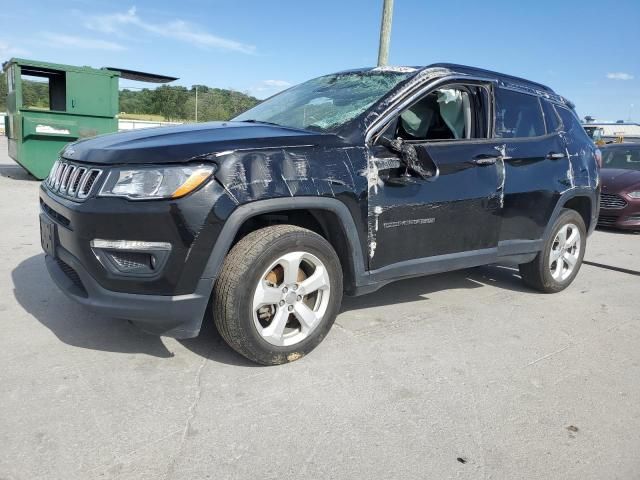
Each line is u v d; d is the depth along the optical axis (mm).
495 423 2732
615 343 3896
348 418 2697
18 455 2266
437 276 5441
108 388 2842
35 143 10805
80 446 2350
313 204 3053
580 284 5496
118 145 2943
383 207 3420
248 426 2578
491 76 4344
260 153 2924
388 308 4359
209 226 2738
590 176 5082
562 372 3367
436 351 3564
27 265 4926
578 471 2395
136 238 2711
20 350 3217
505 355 3576
